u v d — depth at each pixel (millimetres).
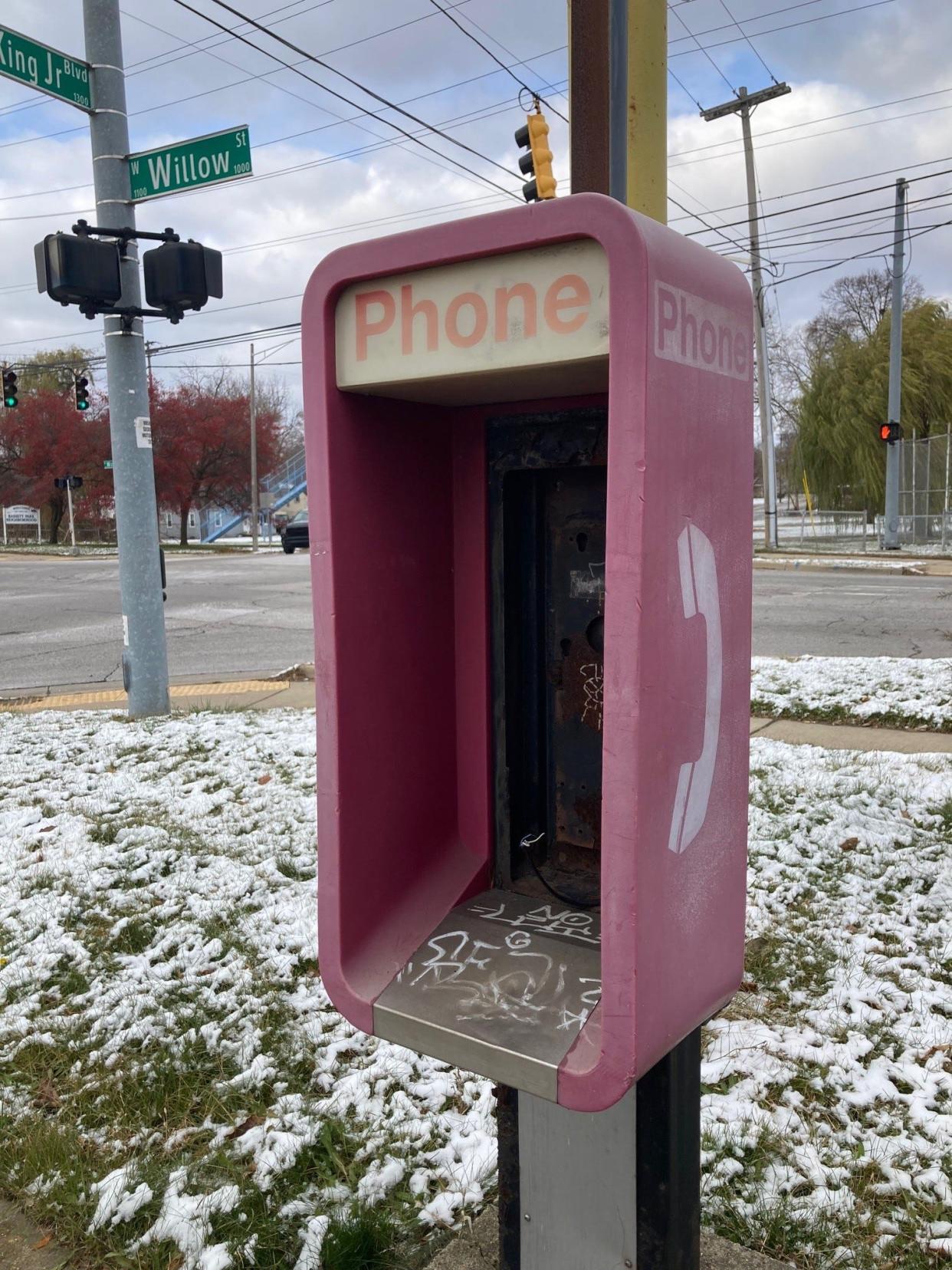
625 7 2031
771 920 3682
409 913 1842
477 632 1980
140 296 7336
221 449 43969
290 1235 2309
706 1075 2783
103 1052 3049
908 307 30516
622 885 1348
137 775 5859
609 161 2061
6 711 8398
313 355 1629
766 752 5730
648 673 1330
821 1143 2508
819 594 15102
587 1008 1544
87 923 3918
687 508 1406
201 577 21781
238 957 3570
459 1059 1537
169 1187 2467
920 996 3135
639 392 1268
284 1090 2832
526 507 1978
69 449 43688
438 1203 2355
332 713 1699
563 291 1351
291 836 4695
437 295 1473
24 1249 2338
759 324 26031
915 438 29547
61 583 21406
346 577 1724
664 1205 1723
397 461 1828
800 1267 2127
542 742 2025
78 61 6812
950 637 10500
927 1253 2148
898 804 4738
